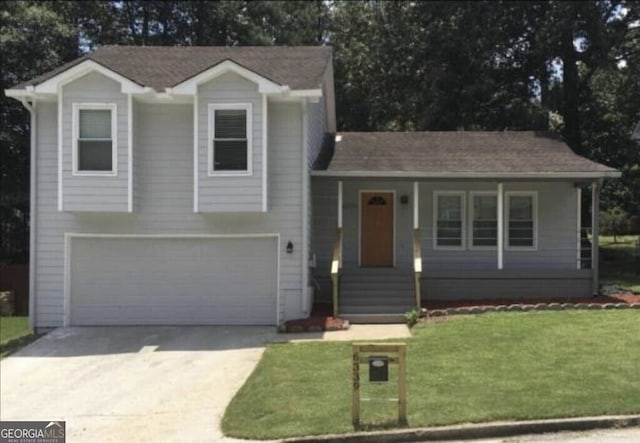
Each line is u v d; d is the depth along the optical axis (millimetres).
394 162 17828
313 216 18391
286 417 7957
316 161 17766
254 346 13062
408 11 27984
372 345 7617
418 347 11312
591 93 27938
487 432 7219
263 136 14820
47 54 23141
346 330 14148
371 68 29219
